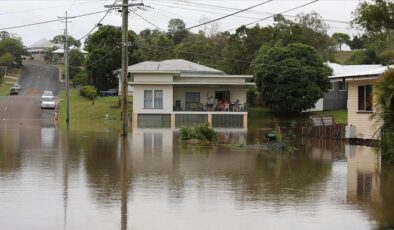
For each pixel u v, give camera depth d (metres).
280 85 67.62
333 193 16.80
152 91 61.22
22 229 12.21
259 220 13.26
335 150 31.03
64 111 73.25
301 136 44.25
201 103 63.88
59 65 157.88
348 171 21.72
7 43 148.75
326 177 20.09
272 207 14.73
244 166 23.17
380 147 25.81
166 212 14.00
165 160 25.19
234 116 60.59
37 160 24.72
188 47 103.88
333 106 76.94
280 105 68.50
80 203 14.98
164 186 17.81
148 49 103.25
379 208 14.66
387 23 28.69
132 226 12.57
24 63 164.25
